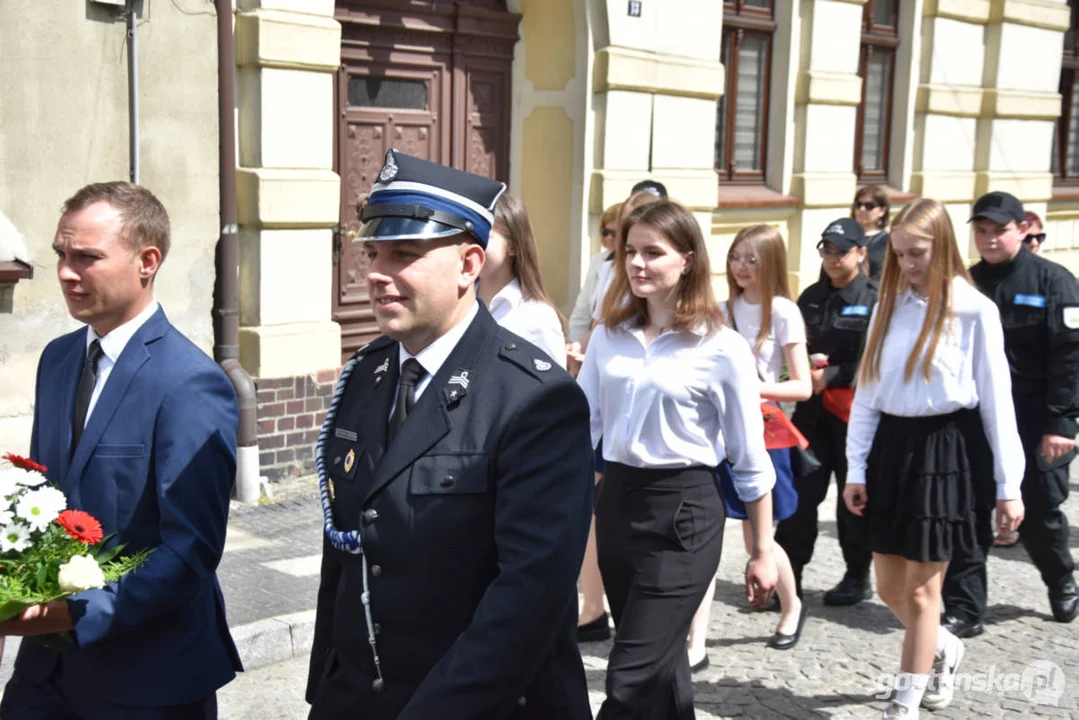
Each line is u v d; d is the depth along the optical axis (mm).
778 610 5227
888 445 4004
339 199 6691
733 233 9742
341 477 2275
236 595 4891
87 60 5668
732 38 9602
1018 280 5027
